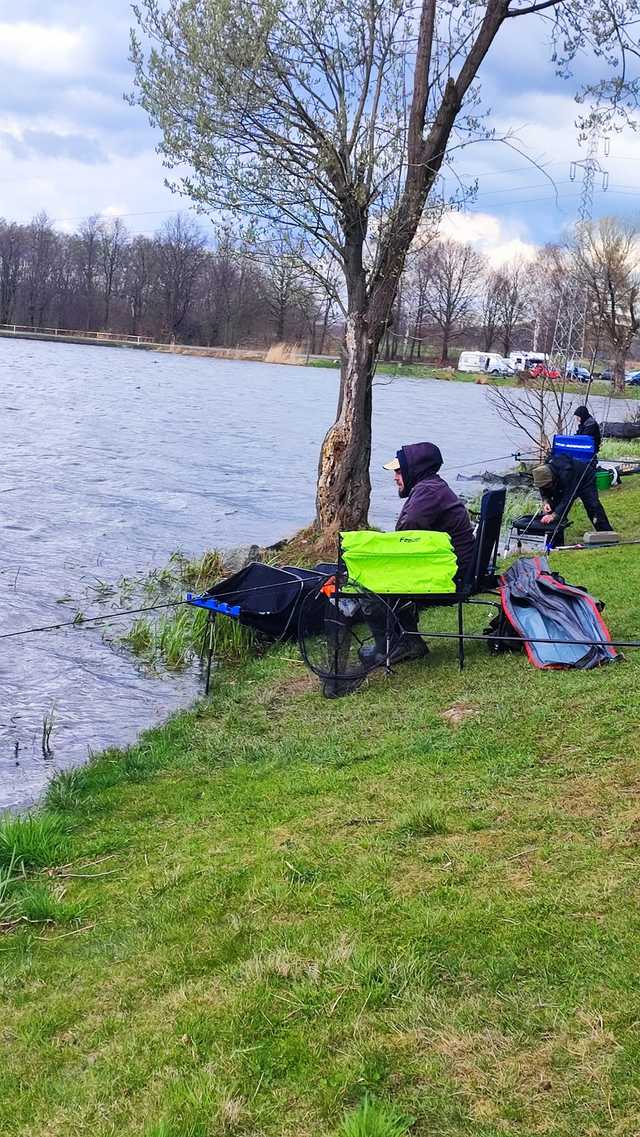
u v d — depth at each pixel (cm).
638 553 1251
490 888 446
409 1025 365
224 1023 387
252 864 522
